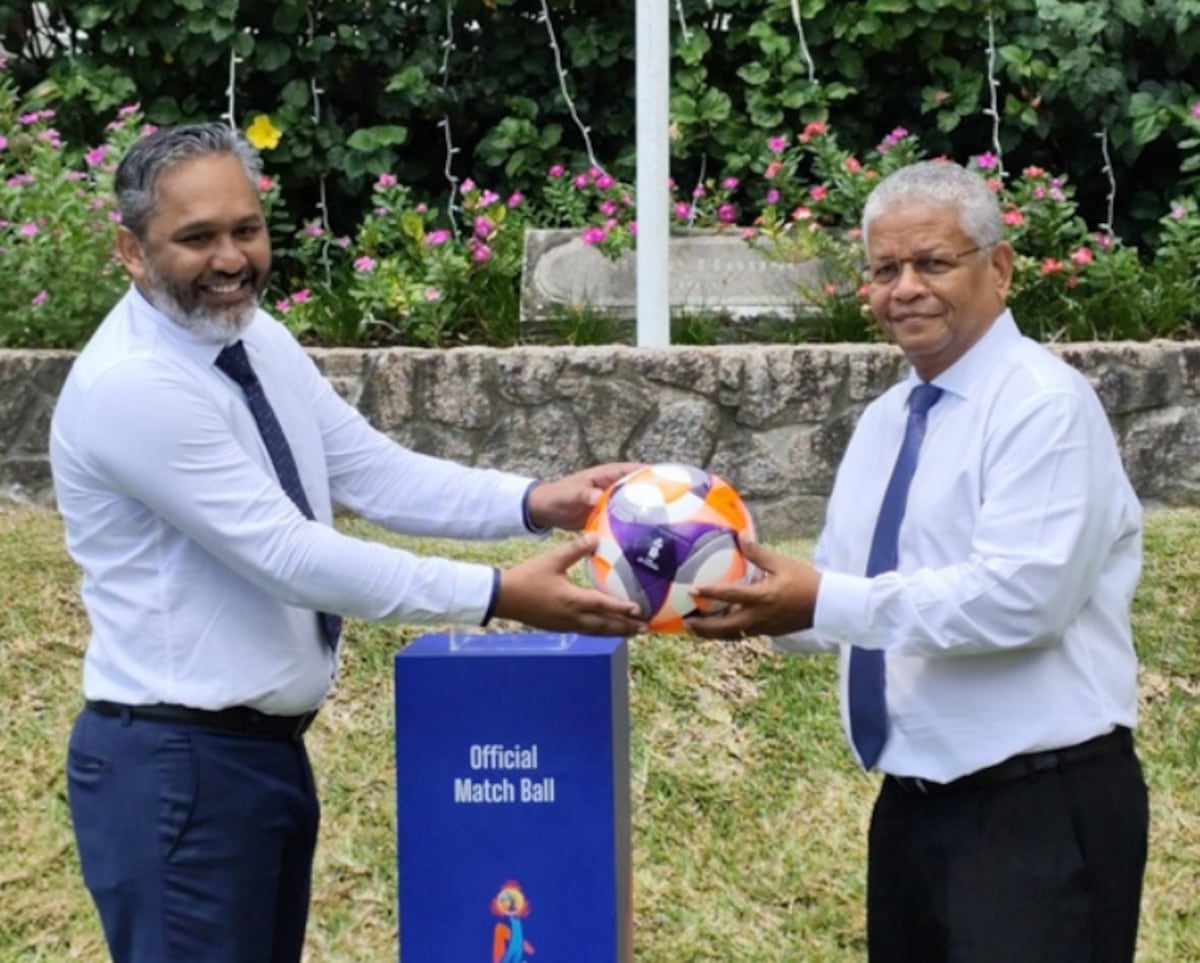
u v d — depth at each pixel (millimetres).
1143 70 7445
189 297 2844
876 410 3078
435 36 7801
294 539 2848
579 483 3363
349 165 7480
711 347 5930
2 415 5953
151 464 2818
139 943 2924
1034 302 6465
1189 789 4602
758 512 5895
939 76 7422
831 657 5008
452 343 6586
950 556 2842
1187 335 6426
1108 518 2791
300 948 3178
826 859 4430
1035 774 2816
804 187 7148
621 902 3137
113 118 7469
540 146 7512
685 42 7309
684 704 4859
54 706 4902
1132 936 2945
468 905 3102
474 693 3072
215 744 2906
